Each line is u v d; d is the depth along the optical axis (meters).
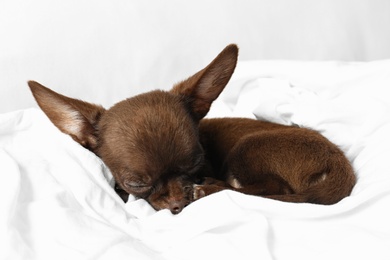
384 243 0.49
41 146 0.62
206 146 0.68
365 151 0.62
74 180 0.57
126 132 0.58
